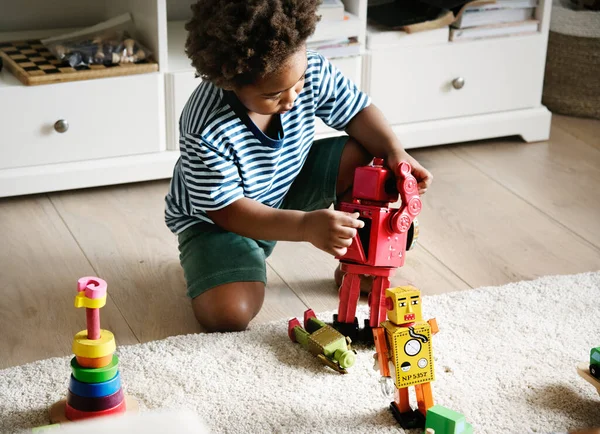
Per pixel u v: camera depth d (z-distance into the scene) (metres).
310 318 1.27
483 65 1.95
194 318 1.36
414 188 1.16
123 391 1.12
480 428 1.07
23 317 1.34
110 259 1.52
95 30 1.82
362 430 1.07
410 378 1.04
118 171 1.75
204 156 1.22
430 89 1.93
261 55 1.08
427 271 1.50
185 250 1.37
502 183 1.85
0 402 1.10
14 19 1.94
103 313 1.36
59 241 1.58
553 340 1.27
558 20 2.12
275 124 1.28
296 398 1.13
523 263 1.54
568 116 2.22
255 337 1.27
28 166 1.69
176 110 1.75
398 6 1.98
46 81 1.63
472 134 2.00
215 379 1.16
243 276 1.31
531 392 1.15
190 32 1.17
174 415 0.54
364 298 1.43
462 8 1.89
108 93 1.69
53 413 1.07
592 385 1.16
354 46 1.82
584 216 1.71
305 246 1.60
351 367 1.20
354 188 1.20
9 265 1.49
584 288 1.41
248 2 1.07
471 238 1.62
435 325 1.06
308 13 1.10
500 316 1.33
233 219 1.24
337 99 1.36
